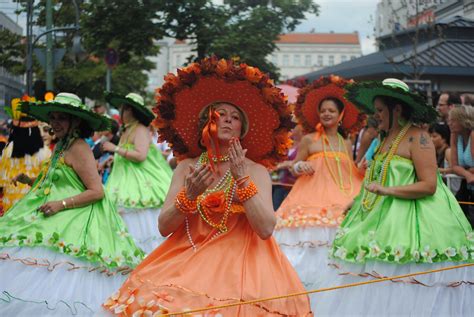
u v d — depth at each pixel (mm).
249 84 4430
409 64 14086
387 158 5566
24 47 14672
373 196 5602
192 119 4594
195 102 4547
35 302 5125
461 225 5379
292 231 8125
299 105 8906
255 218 4133
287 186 10766
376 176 5633
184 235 4359
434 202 5410
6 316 5113
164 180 9367
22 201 5711
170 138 4676
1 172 7684
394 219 5367
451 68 14281
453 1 17297
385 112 5637
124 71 25875
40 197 5680
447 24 14969
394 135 5641
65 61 19953
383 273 5238
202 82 4469
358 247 5402
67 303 5188
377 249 5301
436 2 17953
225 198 4297
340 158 8625
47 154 7695
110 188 9094
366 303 5223
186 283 3947
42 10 15055
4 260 5281
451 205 5488
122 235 5801
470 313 5219
